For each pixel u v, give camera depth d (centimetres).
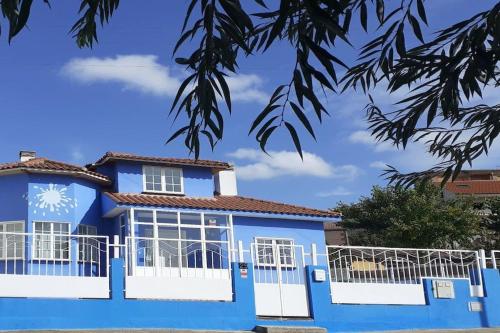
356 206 3875
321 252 2538
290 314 1958
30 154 2558
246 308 1889
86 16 520
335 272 2102
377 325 2042
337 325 1986
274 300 1948
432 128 630
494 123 584
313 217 2520
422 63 519
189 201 2370
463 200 3731
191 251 2186
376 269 2130
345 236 3900
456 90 507
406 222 3538
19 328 1606
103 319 1711
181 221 2341
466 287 2222
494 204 3875
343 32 385
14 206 2209
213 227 2270
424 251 2278
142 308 1766
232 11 413
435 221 3478
